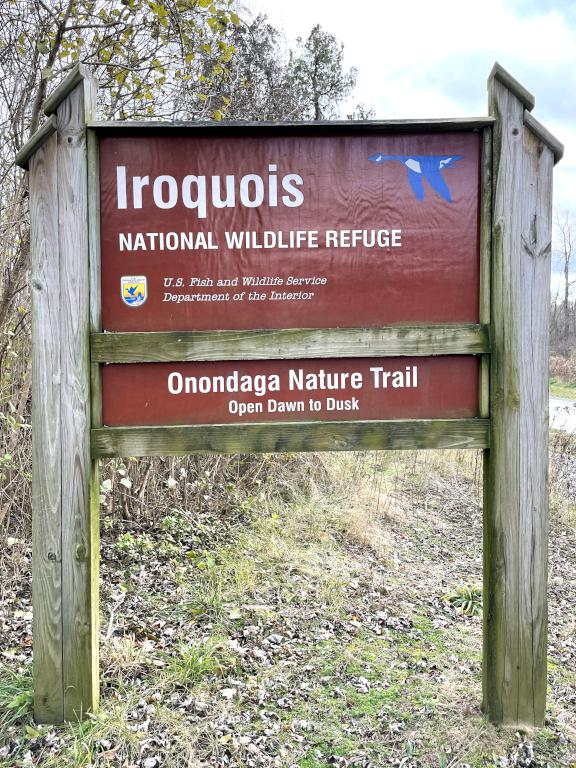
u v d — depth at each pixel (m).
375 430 2.95
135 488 5.67
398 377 2.98
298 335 2.93
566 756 2.81
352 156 2.94
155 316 2.92
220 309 2.94
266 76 9.15
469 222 2.98
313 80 15.42
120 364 2.90
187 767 2.68
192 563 4.94
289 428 2.93
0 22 4.80
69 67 4.60
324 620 4.20
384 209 2.96
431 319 2.99
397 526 6.65
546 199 2.94
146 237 2.90
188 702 3.12
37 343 2.84
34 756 2.68
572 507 7.95
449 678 3.51
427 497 7.91
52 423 2.86
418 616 4.43
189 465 6.38
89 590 2.88
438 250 2.98
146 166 2.88
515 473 2.98
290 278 2.95
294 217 2.94
